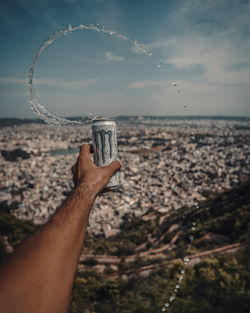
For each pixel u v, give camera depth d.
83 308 14.04
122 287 15.08
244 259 15.47
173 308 10.48
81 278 17.94
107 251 30.78
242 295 10.36
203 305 10.00
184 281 12.39
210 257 16.69
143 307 11.30
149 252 28.84
